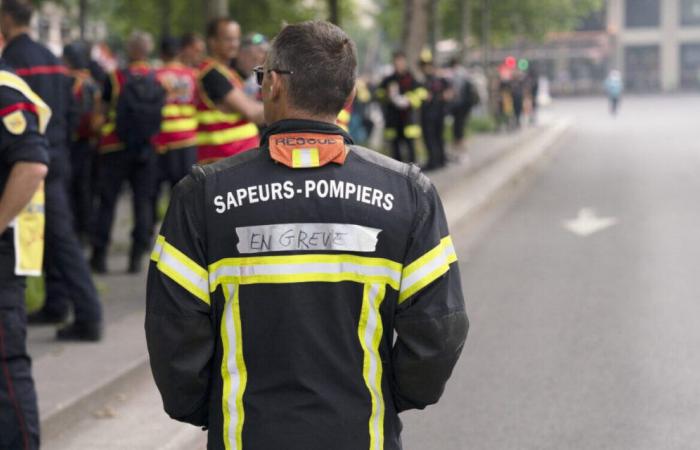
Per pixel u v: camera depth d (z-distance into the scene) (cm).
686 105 6197
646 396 634
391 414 277
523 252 1170
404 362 275
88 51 1327
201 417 286
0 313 438
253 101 745
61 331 712
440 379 279
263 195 272
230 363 271
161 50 1010
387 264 273
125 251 1100
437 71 2212
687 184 1867
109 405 616
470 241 1264
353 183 274
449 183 1722
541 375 682
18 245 443
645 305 880
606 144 3073
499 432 577
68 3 2447
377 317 273
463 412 612
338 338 270
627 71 8588
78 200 1102
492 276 1029
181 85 1002
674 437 565
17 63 629
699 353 727
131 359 666
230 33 734
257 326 270
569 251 1169
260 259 270
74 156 1080
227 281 272
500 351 742
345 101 282
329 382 269
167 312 271
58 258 698
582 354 730
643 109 5759
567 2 4584
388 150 1870
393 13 3756
